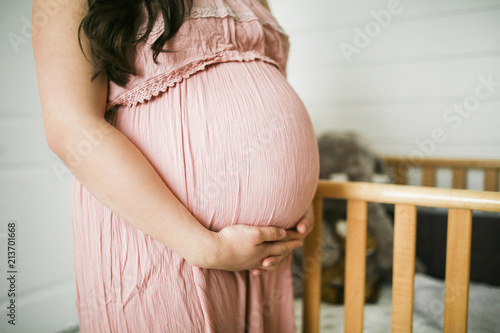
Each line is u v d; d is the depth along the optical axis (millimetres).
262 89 487
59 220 975
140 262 428
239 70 482
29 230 899
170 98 434
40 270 923
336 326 1112
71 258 1005
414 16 1636
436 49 1617
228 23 486
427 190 605
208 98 444
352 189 671
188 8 442
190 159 428
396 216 634
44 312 923
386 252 1289
